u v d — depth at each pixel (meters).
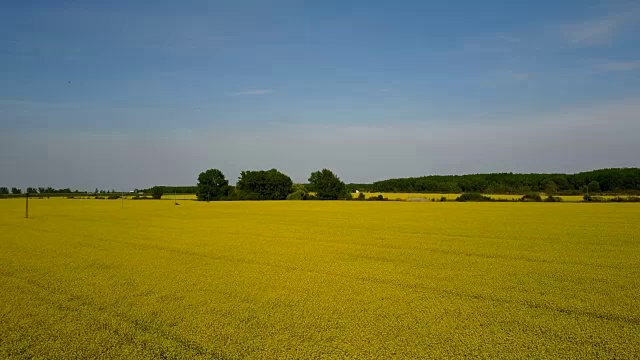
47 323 15.81
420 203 112.00
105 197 162.75
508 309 17.53
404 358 12.45
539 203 104.94
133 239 42.75
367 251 34.22
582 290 20.89
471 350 13.03
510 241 39.38
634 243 37.41
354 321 15.98
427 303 18.55
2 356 12.70
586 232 45.56
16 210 90.81
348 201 127.69
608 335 14.27
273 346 13.38
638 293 20.23
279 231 49.62
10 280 23.56
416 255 32.16
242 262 29.47
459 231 47.88
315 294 20.22
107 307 17.97
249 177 149.12
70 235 46.47
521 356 12.55
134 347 13.27
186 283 22.66
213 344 13.59
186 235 46.00
